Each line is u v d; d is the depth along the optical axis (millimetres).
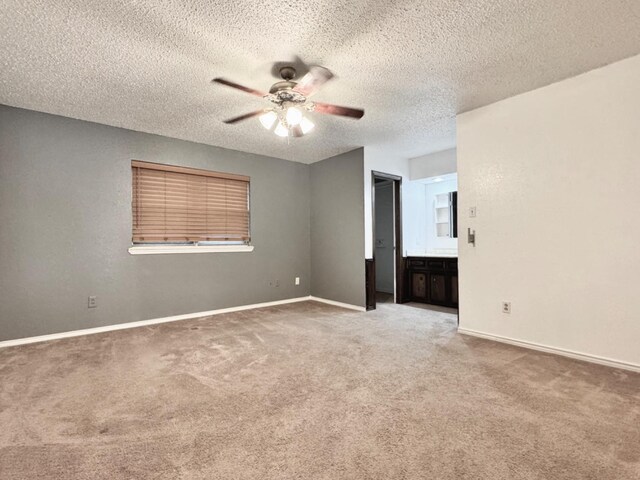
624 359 2469
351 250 4832
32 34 2059
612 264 2525
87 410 1922
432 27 2037
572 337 2729
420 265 5152
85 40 2133
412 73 2615
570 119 2721
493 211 3211
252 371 2480
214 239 4516
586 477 1355
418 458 1486
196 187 4371
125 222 3797
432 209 5625
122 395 2107
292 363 2637
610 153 2527
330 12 1887
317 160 5367
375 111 3369
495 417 1816
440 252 5508
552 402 1975
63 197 3426
